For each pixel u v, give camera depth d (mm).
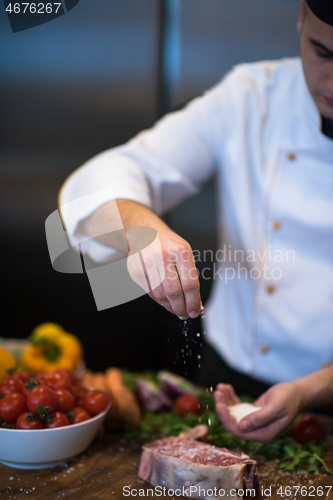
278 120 1172
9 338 2197
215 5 1856
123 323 2105
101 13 1923
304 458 875
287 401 800
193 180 1279
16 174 2094
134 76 1978
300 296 1142
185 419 986
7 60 1977
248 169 1201
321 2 768
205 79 1939
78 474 817
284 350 1173
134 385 1156
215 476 744
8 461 823
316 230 1114
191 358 809
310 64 864
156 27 1920
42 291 2152
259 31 1832
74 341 1204
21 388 874
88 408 884
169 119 1253
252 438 811
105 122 2025
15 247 2143
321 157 1102
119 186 950
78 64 1977
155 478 790
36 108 2020
